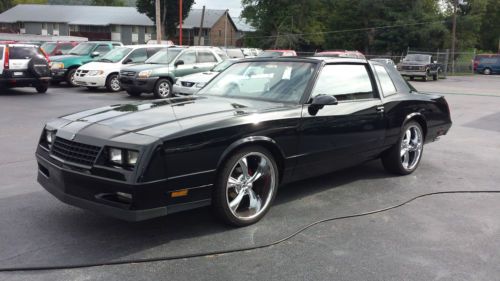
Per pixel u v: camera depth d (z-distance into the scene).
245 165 4.21
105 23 75.12
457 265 3.64
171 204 3.72
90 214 4.53
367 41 57.31
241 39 71.00
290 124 4.49
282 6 63.25
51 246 3.81
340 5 60.72
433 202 5.15
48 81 15.95
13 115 11.00
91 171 3.66
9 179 5.71
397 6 54.69
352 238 4.10
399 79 6.26
